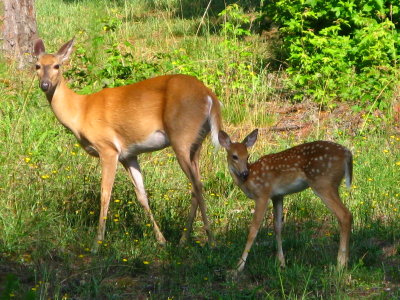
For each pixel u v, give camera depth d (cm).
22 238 1066
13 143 1398
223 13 2027
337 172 982
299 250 1052
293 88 1812
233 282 948
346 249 972
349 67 1812
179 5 2998
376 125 1585
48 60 1152
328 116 1684
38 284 945
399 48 1847
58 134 1488
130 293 934
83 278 973
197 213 1235
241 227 1159
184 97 1105
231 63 1891
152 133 1131
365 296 901
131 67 1688
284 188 1010
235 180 1052
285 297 895
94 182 1260
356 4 1931
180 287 951
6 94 1762
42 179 1230
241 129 1622
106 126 1144
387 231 1102
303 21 1886
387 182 1296
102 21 1938
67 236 1091
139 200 1159
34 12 2133
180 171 1398
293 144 1523
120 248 1073
